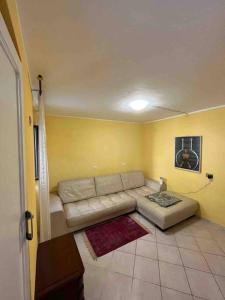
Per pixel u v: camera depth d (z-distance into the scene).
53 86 1.72
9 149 0.55
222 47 1.06
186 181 3.17
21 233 0.69
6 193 0.50
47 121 3.08
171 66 1.32
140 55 1.16
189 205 2.77
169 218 2.48
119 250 2.11
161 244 2.22
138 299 1.47
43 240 1.76
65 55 1.15
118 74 1.46
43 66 1.30
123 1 0.73
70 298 1.08
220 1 0.72
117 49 1.09
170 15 0.81
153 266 1.84
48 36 0.95
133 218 2.94
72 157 3.37
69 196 2.99
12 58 0.58
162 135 3.74
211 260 1.92
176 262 1.89
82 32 0.92
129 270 1.79
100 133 3.71
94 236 2.41
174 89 1.83
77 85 1.71
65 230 2.38
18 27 0.78
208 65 1.31
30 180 1.13
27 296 0.74
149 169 4.20
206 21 0.84
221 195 2.60
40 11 0.78
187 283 1.62
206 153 2.79
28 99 1.16
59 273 1.10
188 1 0.73
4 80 0.50
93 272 1.77
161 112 3.06
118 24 0.87
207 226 2.65
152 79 1.57
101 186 3.38
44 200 1.77
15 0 0.71
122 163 4.08
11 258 0.53
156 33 0.93
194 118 2.98
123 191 3.61
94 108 2.71
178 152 3.31
